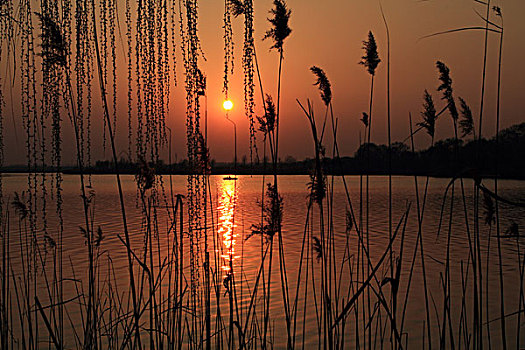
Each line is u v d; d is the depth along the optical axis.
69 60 3.05
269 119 3.03
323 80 3.17
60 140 3.18
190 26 3.27
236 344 4.45
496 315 8.52
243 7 3.09
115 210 29.06
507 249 15.20
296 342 7.19
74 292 8.96
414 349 6.94
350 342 7.15
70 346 6.07
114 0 3.21
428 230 20.62
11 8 3.26
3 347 3.30
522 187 43.34
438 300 9.62
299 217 26.25
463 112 3.15
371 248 16.25
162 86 3.27
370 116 3.34
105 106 2.43
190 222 3.39
